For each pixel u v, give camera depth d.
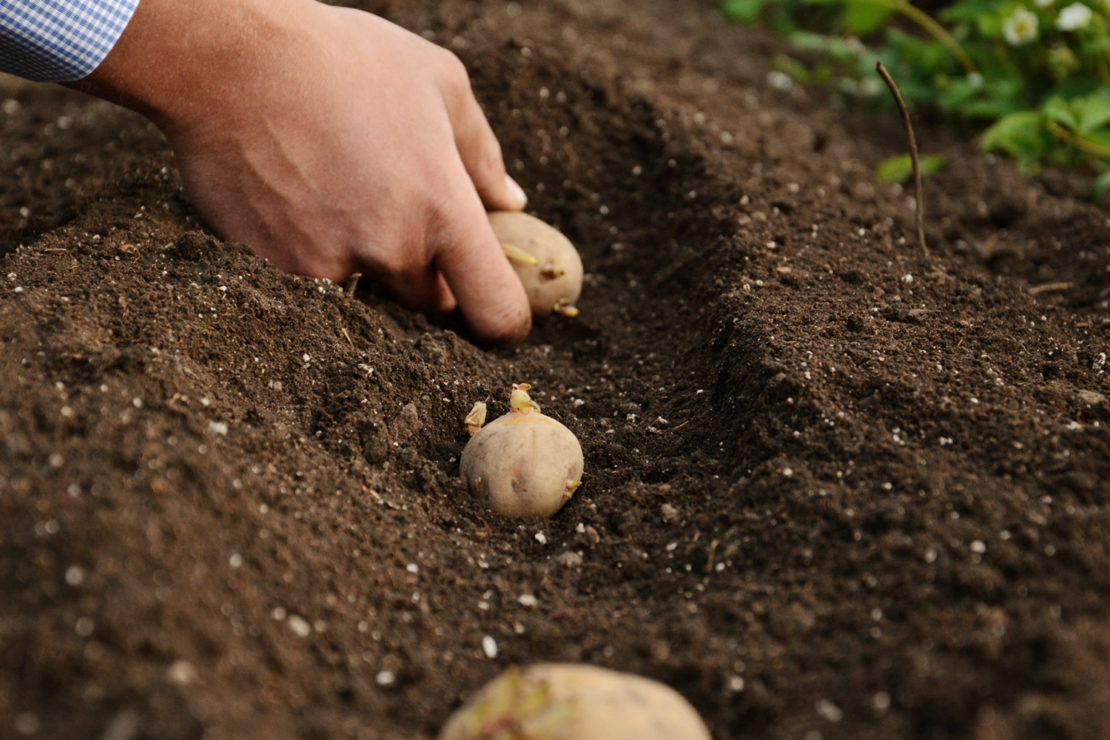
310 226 0.82
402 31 0.84
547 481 0.77
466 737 0.67
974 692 0.68
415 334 0.86
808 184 0.96
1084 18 1.00
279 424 0.77
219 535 0.71
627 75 1.04
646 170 0.97
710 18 1.41
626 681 0.68
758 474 0.76
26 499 0.70
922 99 1.12
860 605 0.71
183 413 0.74
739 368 0.81
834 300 0.84
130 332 0.77
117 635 0.67
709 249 0.90
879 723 0.68
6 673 0.67
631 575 0.75
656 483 0.79
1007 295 0.87
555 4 1.14
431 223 0.83
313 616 0.71
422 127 0.82
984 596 0.71
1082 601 0.70
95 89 0.79
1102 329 0.84
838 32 1.38
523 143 0.96
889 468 0.75
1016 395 0.78
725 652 0.71
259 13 0.79
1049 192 1.01
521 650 0.72
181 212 0.85
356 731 0.68
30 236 0.86
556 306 0.88
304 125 0.81
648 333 0.89
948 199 1.00
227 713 0.67
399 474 0.78
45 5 0.76
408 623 0.73
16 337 0.75
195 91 0.79
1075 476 0.74
